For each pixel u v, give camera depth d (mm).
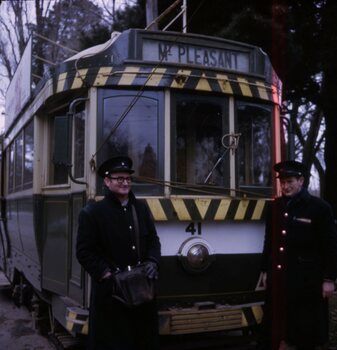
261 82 5566
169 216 4914
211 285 5121
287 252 4605
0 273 13023
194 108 5227
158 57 5098
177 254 4988
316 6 11367
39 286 6359
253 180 5480
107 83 4977
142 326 3986
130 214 4051
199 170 5223
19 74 7984
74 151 5371
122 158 4074
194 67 5160
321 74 13234
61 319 5285
